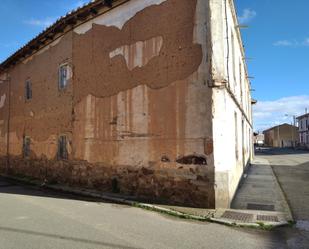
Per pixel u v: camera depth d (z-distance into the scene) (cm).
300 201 1048
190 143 976
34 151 1797
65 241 630
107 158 1245
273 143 10419
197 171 955
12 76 2119
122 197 1099
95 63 1328
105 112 1264
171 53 1042
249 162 2509
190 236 681
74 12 1360
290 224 776
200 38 978
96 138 1303
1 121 2273
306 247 626
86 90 1370
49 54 1664
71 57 1472
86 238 651
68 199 1141
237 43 1538
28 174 1856
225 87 960
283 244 643
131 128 1150
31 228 726
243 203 1001
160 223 788
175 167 1005
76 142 1417
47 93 1673
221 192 927
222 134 942
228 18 1120
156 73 1081
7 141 2159
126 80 1182
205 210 904
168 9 1061
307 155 4125
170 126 1030
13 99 2094
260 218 823
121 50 1211
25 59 1939
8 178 1917
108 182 1234
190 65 994
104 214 882
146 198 1069
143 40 1131
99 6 1283
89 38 1369
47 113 1669
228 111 1013
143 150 1105
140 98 1126
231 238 673
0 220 803
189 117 985
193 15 998
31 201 1096
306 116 8600
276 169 2128
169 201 1009
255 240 665
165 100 1048
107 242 626
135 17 1164
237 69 1512
